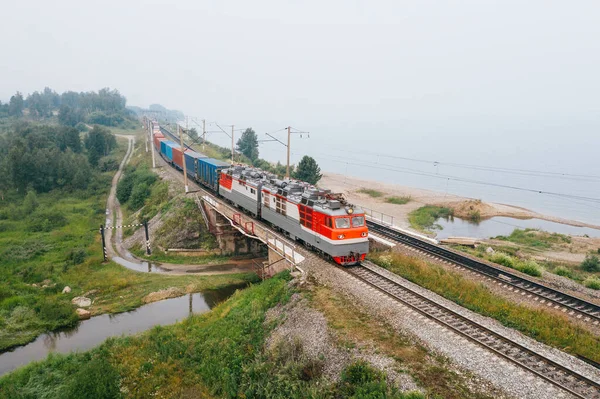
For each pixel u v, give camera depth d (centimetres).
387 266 2466
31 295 3203
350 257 2392
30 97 18650
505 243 4459
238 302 2556
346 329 1705
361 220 2392
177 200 4897
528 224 6212
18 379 2019
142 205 5881
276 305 2205
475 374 1334
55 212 5544
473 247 3528
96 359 2112
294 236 2830
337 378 1475
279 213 3055
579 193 10056
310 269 2406
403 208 6694
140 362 2075
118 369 2006
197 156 5606
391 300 1906
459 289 2106
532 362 1399
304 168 5638
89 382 1822
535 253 3988
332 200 2502
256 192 3447
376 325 1716
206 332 2280
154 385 1884
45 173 7112
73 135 9450
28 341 2562
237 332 2114
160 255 4222
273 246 2838
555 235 4897
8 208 5850
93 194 7094
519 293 2125
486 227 5806
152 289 3334
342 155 19038
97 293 3338
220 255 4169
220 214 4178
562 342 1606
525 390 1242
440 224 5900
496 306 1914
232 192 4038
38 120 16588
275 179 3459
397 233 3412
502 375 1316
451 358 1424
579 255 4031
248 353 1908
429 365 1403
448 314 1772
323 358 1596
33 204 5966
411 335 1598
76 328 2756
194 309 2992
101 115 16150
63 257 4172
